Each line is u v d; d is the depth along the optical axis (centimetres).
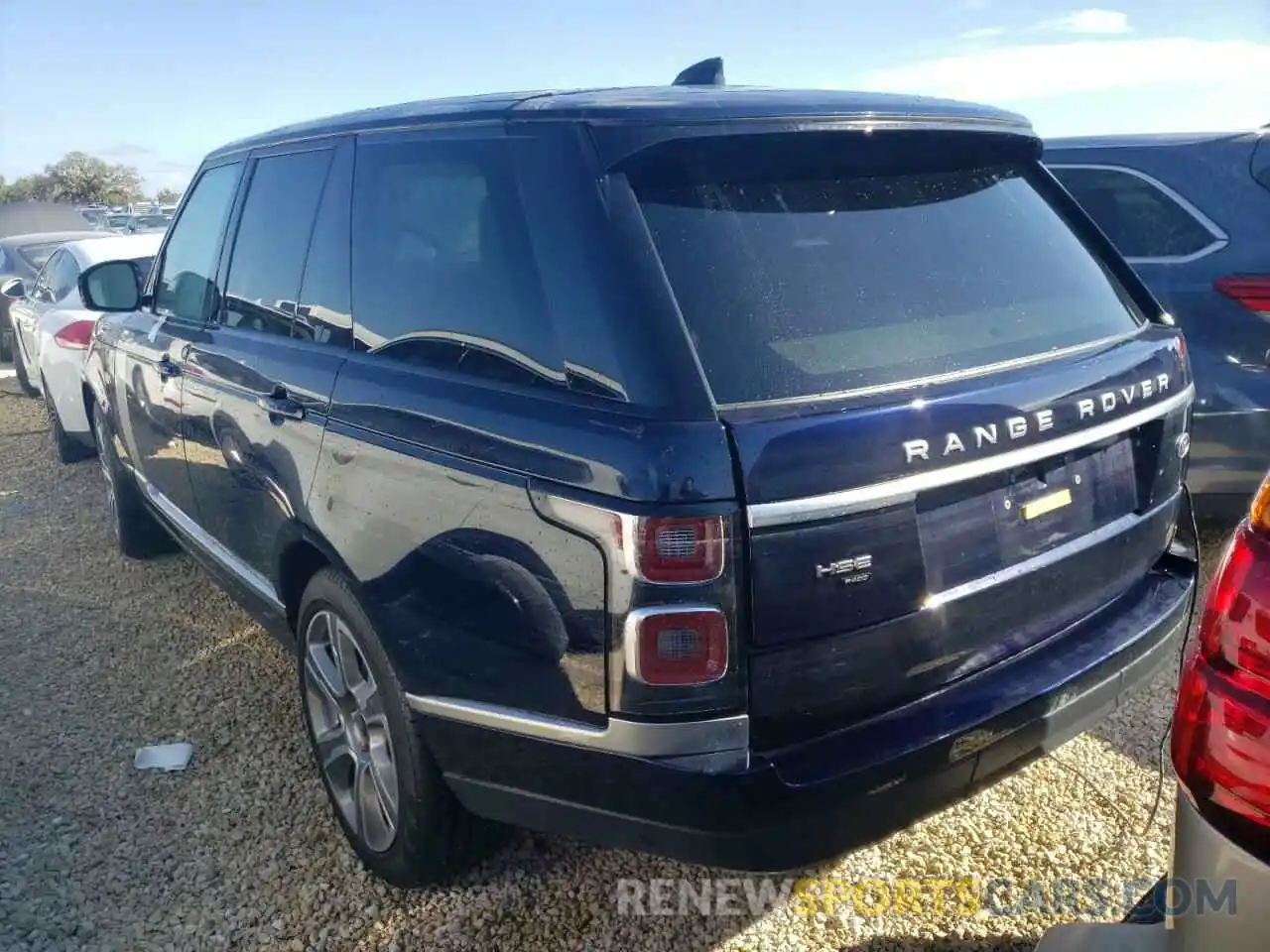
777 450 198
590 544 204
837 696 214
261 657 434
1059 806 318
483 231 245
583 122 231
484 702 235
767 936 269
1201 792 176
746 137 230
